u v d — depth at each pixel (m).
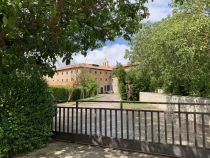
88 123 8.14
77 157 4.16
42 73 3.91
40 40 3.66
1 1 2.15
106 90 69.88
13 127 4.21
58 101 5.62
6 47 3.41
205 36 5.51
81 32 5.33
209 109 7.41
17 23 3.30
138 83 22.62
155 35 7.71
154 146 4.30
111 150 4.62
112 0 4.68
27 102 4.58
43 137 4.95
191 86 10.63
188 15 6.03
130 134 6.24
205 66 6.64
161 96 13.63
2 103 4.15
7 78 4.28
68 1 4.02
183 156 4.01
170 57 6.61
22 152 4.47
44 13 3.67
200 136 5.96
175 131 6.66
